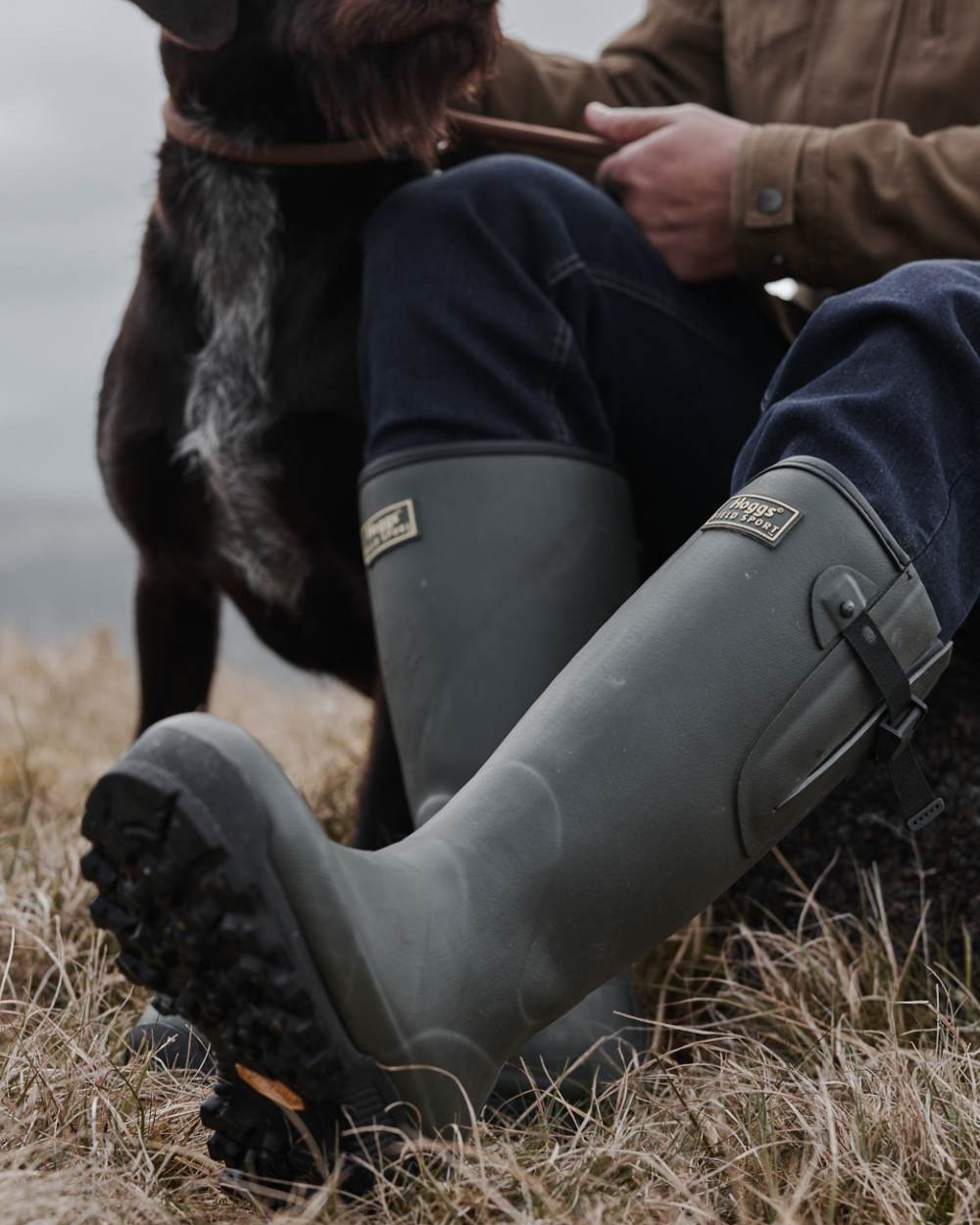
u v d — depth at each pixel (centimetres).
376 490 150
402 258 157
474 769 140
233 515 199
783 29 196
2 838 215
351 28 174
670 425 169
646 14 223
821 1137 112
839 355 132
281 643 220
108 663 448
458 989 104
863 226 160
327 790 241
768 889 182
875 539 119
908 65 182
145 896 97
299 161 190
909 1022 154
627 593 154
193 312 196
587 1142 116
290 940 95
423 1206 102
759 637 115
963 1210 102
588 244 163
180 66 194
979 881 170
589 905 111
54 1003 153
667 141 171
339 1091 100
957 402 127
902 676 122
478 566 144
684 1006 166
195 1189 114
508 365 151
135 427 201
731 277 182
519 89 210
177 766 94
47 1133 118
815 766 120
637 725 112
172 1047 138
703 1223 101
